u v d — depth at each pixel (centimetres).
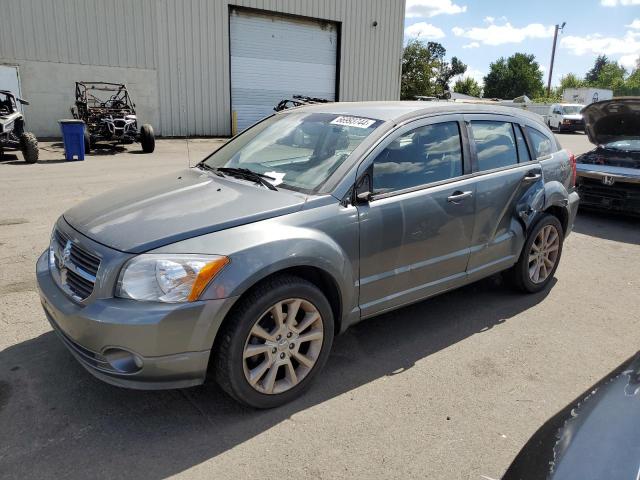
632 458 160
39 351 354
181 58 1891
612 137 876
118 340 257
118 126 1466
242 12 1994
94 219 307
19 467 251
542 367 359
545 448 183
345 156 342
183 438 275
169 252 267
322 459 262
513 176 434
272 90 2136
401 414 301
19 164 1206
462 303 466
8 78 1630
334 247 310
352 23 2264
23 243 580
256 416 295
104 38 1744
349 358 364
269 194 323
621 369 216
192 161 1315
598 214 872
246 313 276
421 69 4638
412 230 356
